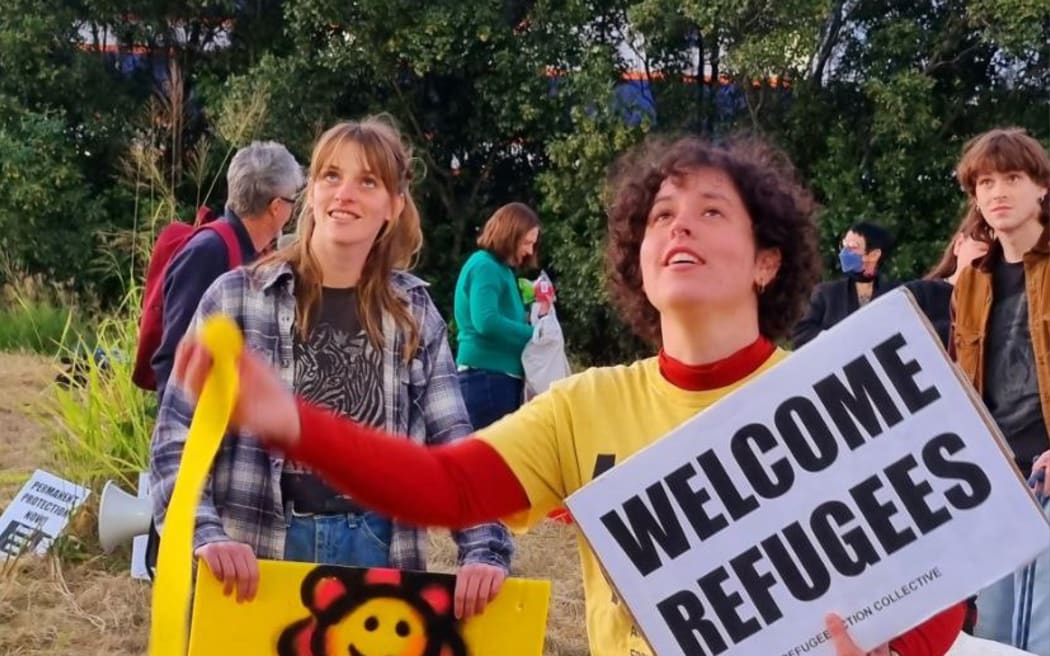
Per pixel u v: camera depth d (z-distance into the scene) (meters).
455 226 15.80
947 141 14.62
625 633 1.82
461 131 15.69
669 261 1.77
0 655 4.55
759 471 1.61
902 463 1.57
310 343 2.73
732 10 13.73
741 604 1.61
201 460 1.52
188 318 3.39
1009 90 14.76
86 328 10.66
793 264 1.86
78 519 5.73
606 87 13.92
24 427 8.41
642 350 14.23
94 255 14.92
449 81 15.56
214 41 16.17
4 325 12.53
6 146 14.83
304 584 2.44
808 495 1.59
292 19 15.22
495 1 14.60
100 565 5.53
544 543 6.36
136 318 6.30
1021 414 3.48
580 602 5.47
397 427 2.76
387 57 14.78
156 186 8.41
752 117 14.57
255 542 2.64
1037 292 3.44
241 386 1.63
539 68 14.62
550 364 6.80
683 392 1.80
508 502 1.84
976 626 3.59
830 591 1.58
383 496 1.74
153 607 1.47
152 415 6.12
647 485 1.63
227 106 8.85
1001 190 3.44
